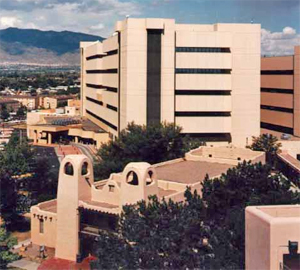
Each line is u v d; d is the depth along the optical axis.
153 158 98.94
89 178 65.62
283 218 32.31
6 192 79.62
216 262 41.97
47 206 72.56
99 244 46.75
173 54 130.00
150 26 127.62
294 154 125.75
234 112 136.38
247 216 35.31
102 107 172.62
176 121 134.75
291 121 143.75
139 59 128.88
